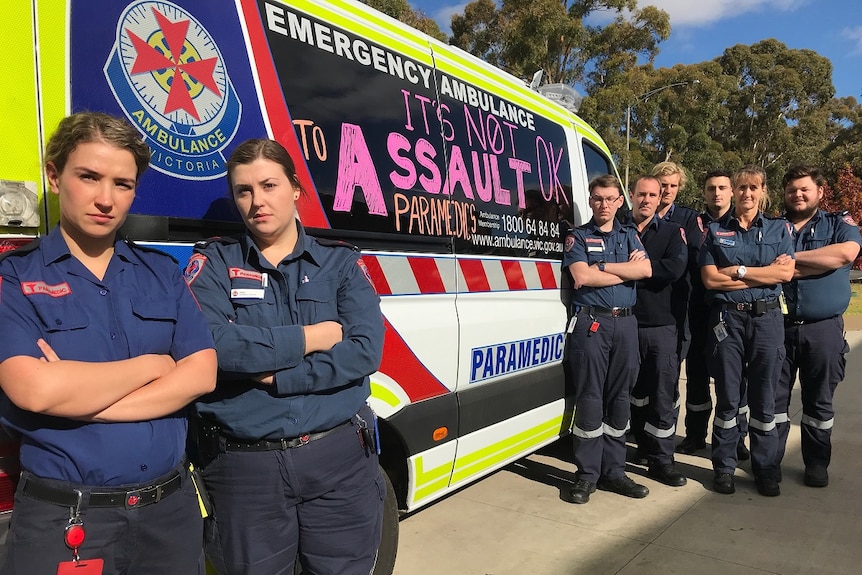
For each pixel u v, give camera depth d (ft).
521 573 9.30
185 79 5.97
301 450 5.58
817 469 12.75
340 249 6.14
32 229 4.95
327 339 5.66
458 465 9.46
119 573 4.59
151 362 4.67
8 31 4.85
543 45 58.34
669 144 87.66
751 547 10.08
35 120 4.96
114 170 4.45
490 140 10.20
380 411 7.88
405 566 9.50
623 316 11.68
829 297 12.24
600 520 11.12
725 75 96.58
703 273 12.32
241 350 5.23
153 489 4.62
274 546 5.67
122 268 4.79
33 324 4.30
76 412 4.22
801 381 12.87
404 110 8.54
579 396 11.87
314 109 7.26
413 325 8.41
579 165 12.94
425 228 8.72
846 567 9.45
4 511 4.69
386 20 8.54
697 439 14.79
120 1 5.50
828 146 86.48
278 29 6.97
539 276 11.37
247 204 5.57
